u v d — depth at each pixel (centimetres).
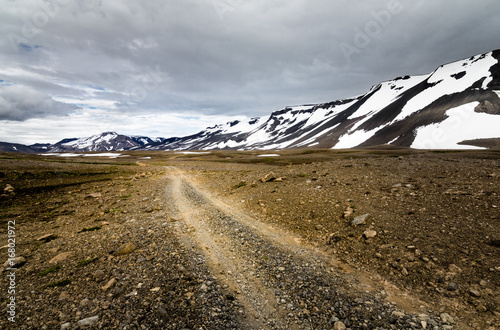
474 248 794
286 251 983
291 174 2447
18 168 3344
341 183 1809
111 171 4712
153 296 673
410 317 582
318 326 577
